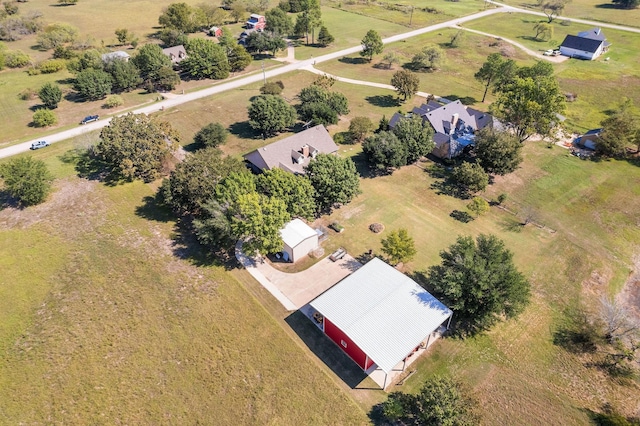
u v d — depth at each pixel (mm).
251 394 36719
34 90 97000
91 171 67750
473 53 124562
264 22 144500
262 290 46844
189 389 37156
